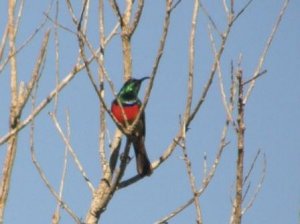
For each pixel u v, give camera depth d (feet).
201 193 33.45
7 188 35.55
